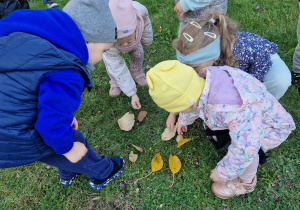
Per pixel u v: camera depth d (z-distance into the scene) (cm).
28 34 108
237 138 145
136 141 224
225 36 168
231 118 143
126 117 224
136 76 256
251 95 142
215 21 169
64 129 117
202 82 142
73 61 111
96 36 122
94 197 201
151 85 137
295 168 196
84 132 235
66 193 204
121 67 209
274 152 205
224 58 179
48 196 204
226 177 165
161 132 228
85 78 127
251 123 142
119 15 161
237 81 145
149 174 206
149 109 243
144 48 288
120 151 222
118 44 184
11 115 108
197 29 161
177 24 298
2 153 118
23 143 116
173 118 218
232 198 189
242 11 301
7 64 102
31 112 111
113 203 198
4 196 207
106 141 229
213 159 208
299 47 218
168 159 212
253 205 185
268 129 168
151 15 317
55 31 110
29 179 213
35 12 114
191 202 190
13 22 112
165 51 284
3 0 231
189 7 212
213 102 142
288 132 171
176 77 133
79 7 116
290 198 185
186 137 221
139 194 200
